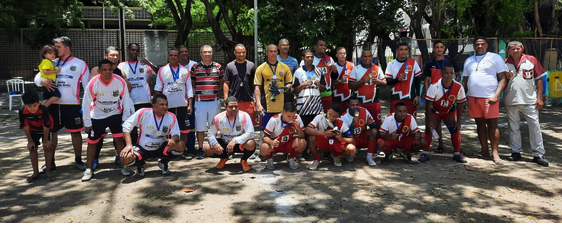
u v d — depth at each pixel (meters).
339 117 6.19
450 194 4.89
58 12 19.06
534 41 13.27
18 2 17.05
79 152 6.08
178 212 4.32
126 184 5.30
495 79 6.44
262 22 11.81
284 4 11.84
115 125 5.71
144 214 4.27
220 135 5.88
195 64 6.65
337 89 7.00
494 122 6.46
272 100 6.25
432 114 6.56
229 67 6.49
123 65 6.44
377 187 5.15
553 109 12.36
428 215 4.23
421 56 13.24
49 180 5.46
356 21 12.27
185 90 6.59
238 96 6.46
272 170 5.97
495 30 14.37
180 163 6.41
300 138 5.92
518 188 5.12
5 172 5.90
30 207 4.48
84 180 5.42
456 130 6.49
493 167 6.11
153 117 5.52
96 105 5.55
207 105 6.59
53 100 5.75
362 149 7.45
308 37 11.71
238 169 6.03
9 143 7.96
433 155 6.91
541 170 5.93
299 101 6.48
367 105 6.82
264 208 4.43
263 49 12.85
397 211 4.34
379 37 15.48
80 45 19.56
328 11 11.94
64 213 4.30
